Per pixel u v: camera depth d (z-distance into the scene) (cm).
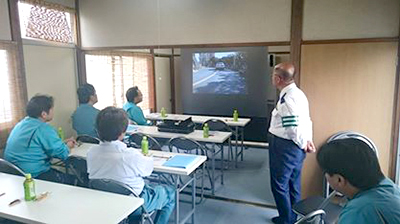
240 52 631
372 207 96
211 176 423
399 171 314
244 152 562
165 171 250
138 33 427
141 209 213
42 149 270
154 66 701
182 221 283
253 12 364
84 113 365
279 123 277
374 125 323
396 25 306
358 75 323
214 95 665
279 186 284
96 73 505
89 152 219
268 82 623
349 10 321
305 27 338
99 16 446
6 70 357
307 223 174
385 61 312
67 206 179
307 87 342
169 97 785
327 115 338
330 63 332
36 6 394
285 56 646
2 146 356
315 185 349
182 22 402
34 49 394
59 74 435
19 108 372
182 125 393
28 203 183
